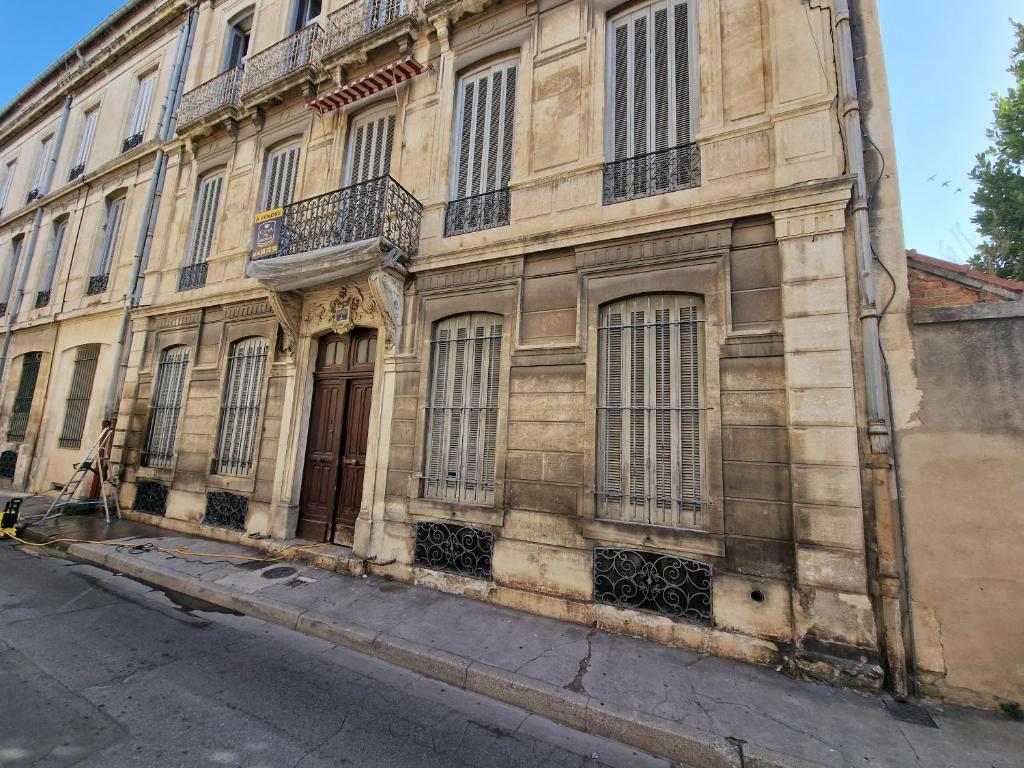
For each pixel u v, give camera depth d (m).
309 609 5.14
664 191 5.58
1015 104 12.73
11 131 17.38
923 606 3.92
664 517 4.96
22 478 11.96
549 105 6.48
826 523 4.20
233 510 8.10
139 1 13.27
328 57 8.49
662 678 3.94
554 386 5.68
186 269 10.16
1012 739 3.29
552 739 3.36
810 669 3.99
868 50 4.85
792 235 4.72
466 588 5.67
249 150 9.80
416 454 6.45
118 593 5.72
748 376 4.74
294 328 8.06
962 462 3.97
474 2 7.12
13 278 15.34
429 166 7.35
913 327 4.25
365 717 3.45
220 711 3.39
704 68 5.60
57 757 2.78
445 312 6.65
